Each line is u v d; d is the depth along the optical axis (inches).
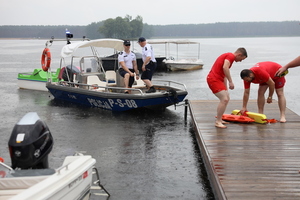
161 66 1135.0
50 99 546.6
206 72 1038.4
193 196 217.8
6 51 2568.9
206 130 296.0
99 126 383.9
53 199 144.5
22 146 167.3
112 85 486.0
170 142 327.0
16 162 170.4
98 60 523.5
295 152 241.4
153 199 213.8
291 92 643.5
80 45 481.1
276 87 315.6
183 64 1103.0
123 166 267.4
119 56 444.1
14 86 699.4
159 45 4126.5
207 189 227.0
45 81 616.1
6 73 975.0
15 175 158.1
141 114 440.5
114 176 248.4
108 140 333.4
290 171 208.5
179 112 456.8
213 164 220.2
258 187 187.0
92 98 465.7
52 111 459.8
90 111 458.0
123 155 292.0
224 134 283.7
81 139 336.8
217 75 287.9
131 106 427.8
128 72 440.5
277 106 388.5
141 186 231.8
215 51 2561.5
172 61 1131.9
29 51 2564.0
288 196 176.7
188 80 834.8
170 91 415.8
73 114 441.4
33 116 180.2
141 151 302.0
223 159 229.0
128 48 444.5
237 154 238.2
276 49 2849.4
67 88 499.2
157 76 936.9
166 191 224.5
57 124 393.1
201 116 347.3
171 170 259.0
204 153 249.3
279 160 226.5
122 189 227.0
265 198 174.6
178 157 286.5
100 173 253.6
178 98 418.6
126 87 438.9
